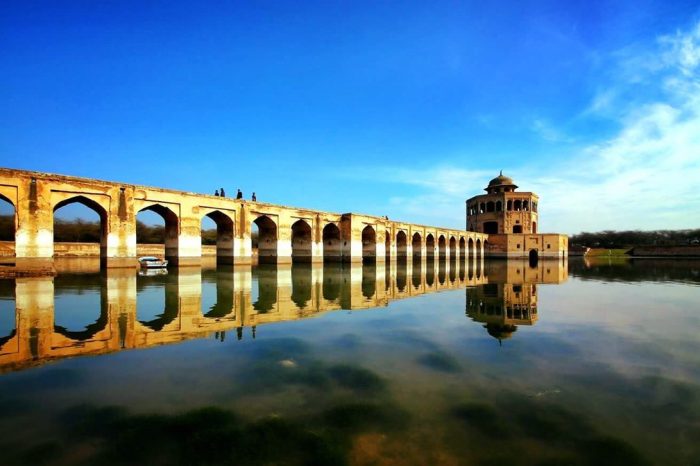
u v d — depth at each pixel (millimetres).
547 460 3244
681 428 3768
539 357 5891
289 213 28156
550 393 4562
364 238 35562
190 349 6203
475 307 10445
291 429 3742
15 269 16094
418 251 43188
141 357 5797
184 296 11523
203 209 23266
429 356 5922
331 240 32656
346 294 12758
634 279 20688
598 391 4625
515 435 3633
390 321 8445
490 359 5785
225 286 14164
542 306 10734
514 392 4594
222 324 7969
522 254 54094
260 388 4688
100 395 4473
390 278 19250
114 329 7410
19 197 16562
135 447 3438
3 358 5699
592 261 50375
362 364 5543
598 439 3568
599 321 8578
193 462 3236
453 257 51281
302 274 19984
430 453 3334
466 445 3461
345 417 3975
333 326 7906
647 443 3504
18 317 8352
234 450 3398
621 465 3174
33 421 3879
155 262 21250
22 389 4625
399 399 4402
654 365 5539
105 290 12484
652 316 9250
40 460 3254
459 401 4348
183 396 4457
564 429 3740
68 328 7453
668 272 27250
